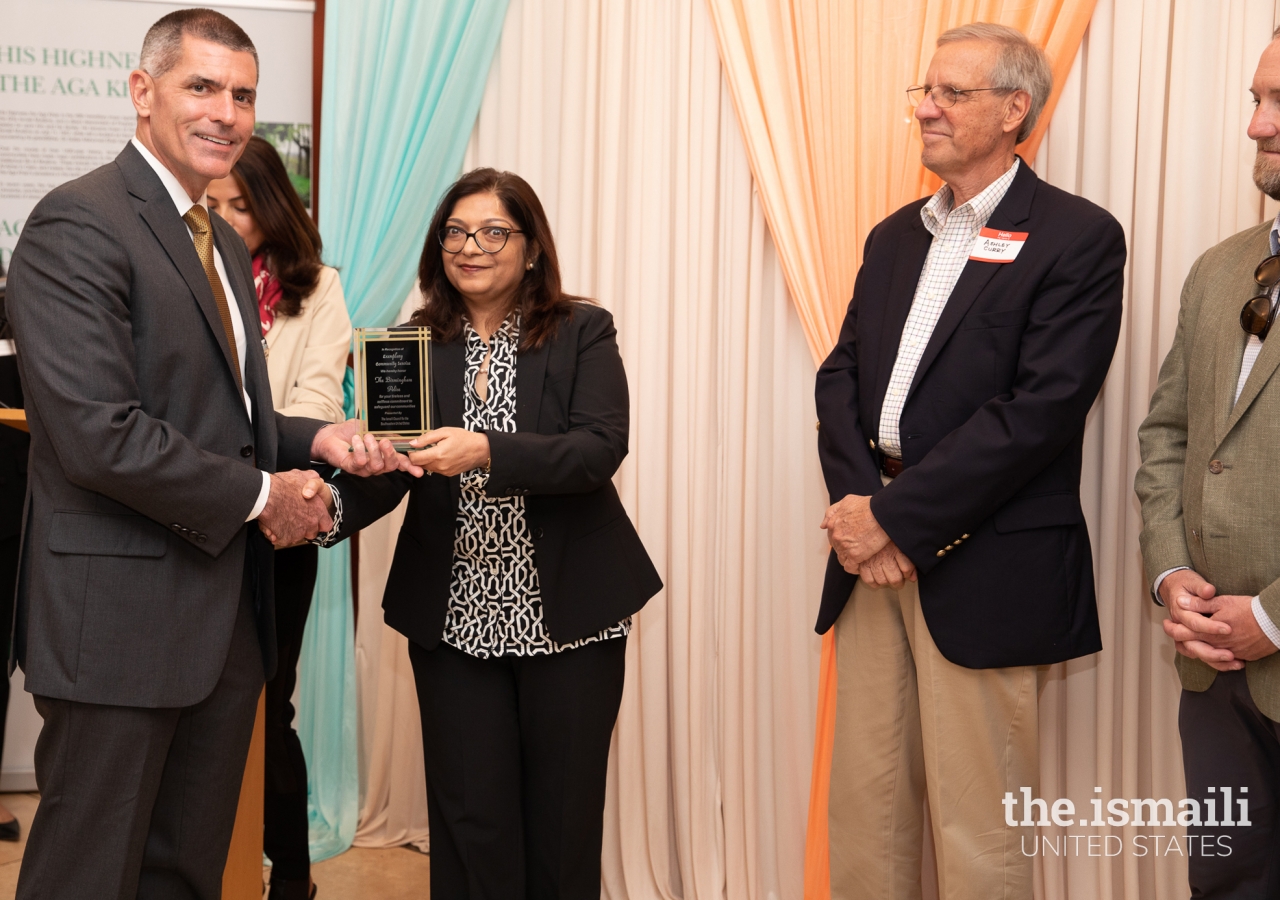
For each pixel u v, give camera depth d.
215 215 1.95
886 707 2.15
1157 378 2.30
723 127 2.71
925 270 2.10
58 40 2.94
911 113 2.47
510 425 1.99
